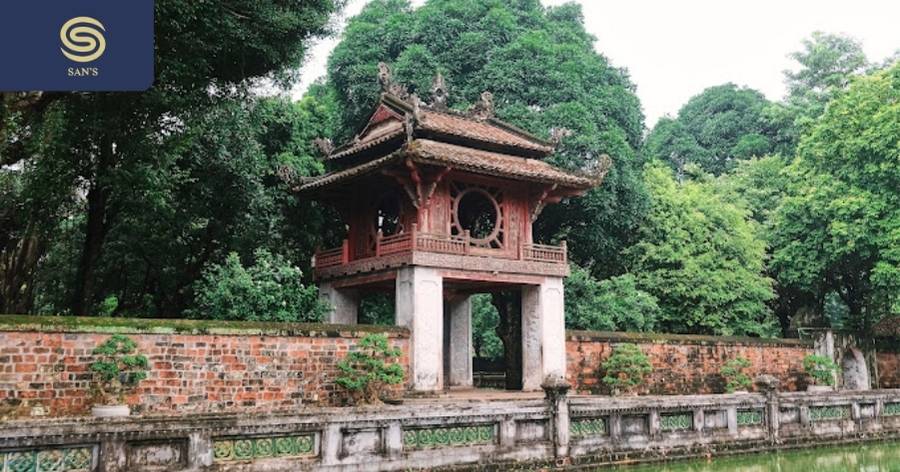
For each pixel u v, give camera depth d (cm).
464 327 2672
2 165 1658
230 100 2045
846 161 3164
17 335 1482
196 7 1590
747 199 3956
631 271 3266
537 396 2122
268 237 2627
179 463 1191
